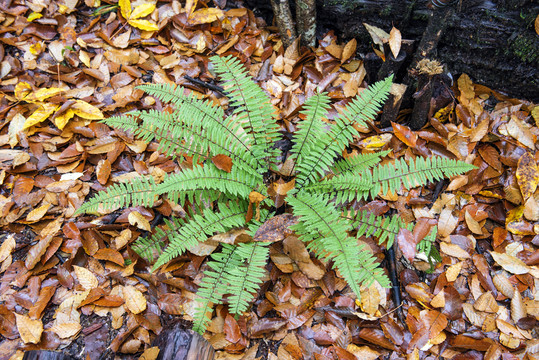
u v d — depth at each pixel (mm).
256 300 1056
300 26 1285
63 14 1325
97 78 1252
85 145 1176
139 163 1165
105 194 1012
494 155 1172
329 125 1216
